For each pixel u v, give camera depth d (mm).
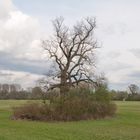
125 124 46312
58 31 72500
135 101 134500
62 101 53094
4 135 30219
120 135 33375
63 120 51844
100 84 61562
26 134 31719
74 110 52969
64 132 34406
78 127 41156
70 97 54844
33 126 40875
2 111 71062
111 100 59656
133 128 40938
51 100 53719
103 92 58281
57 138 29344
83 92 57000
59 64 70188
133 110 76000
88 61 71438
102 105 56938
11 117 53562
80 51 71688
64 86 61688
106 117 56906
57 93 56344
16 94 150250
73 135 31875
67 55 70875
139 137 32219
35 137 29531
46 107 52406
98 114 56156
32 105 52812
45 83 63531
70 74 69562
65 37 72125
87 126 42906
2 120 50094
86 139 29422
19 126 40594
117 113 65625
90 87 59531
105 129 39281
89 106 55188
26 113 52281
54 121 50938
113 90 63000
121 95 140000
